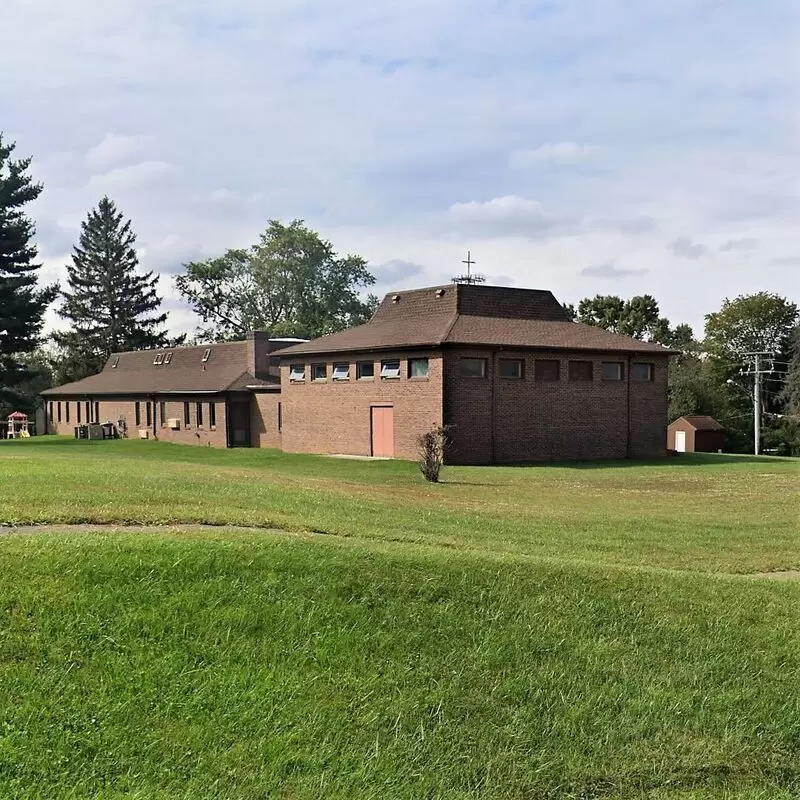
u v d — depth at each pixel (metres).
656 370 40.38
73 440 51.53
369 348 37.12
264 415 45.41
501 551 11.54
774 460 38.44
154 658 6.93
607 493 23.45
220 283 79.88
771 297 75.38
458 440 34.62
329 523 12.62
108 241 85.50
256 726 6.36
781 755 6.94
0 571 7.82
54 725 6.05
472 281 42.22
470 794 6.05
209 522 11.41
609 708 7.21
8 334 54.78
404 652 7.57
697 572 11.30
